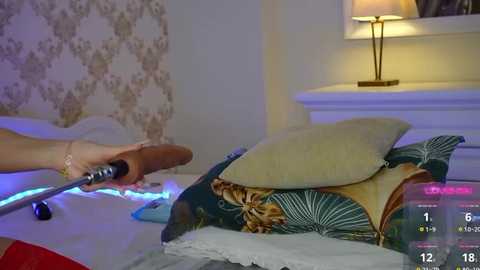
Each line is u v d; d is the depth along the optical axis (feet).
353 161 3.95
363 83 8.49
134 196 5.90
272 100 9.87
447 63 8.64
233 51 9.71
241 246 3.93
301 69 9.72
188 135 10.31
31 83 7.42
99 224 4.99
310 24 9.50
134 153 3.20
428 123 7.36
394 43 8.92
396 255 3.67
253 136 9.84
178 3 9.98
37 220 5.21
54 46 7.72
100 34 8.48
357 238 3.91
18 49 7.21
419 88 7.55
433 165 4.09
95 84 8.46
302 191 4.10
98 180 2.97
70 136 6.90
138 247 4.34
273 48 9.80
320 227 4.03
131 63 9.19
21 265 3.03
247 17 9.48
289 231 4.13
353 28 9.04
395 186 3.84
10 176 5.75
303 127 4.80
